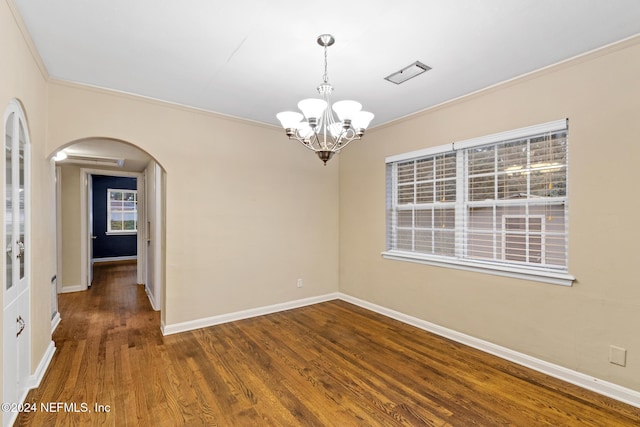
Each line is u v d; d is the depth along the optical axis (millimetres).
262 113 3664
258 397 2234
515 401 2188
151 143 3244
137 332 3434
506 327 2803
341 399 2217
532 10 1819
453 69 2553
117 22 1949
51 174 3484
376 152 4105
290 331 3451
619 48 2160
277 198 4137
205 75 2682
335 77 2699
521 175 2748
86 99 2891
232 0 1739
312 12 1841
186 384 2391
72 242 5355
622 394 2172
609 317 2234
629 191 2146
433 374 2549
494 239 2947
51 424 1936
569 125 2412
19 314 2084
